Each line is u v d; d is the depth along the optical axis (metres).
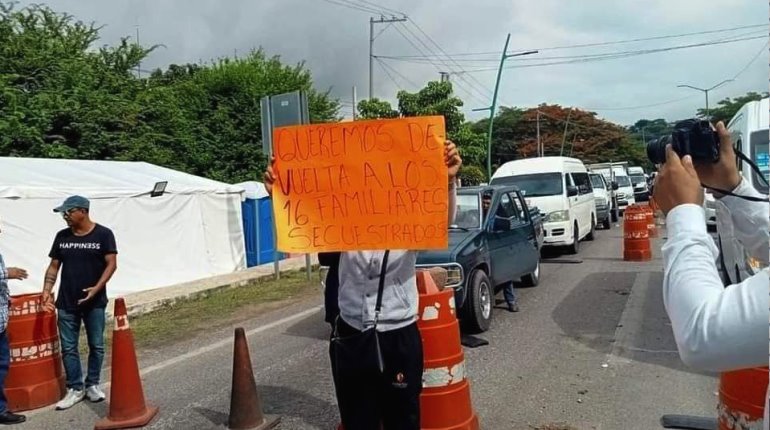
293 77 32.00
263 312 10.62
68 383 6.35
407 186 3.38
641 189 38.12
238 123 29.69
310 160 3.52
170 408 5.96
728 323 1.33
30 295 6.40
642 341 7.33
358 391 3.40
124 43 26.84
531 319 8.77
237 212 16.09
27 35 21.91
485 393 5.81
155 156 22.86
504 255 9.16
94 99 21.38
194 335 9.15
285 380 6.55
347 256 3.48
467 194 9.30
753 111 7.53
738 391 3.29
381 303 3.33
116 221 12.61
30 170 12.80
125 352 5.66
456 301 7.68
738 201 2.15
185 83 30.92
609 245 17.72
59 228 11.59
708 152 1.79
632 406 5.33
